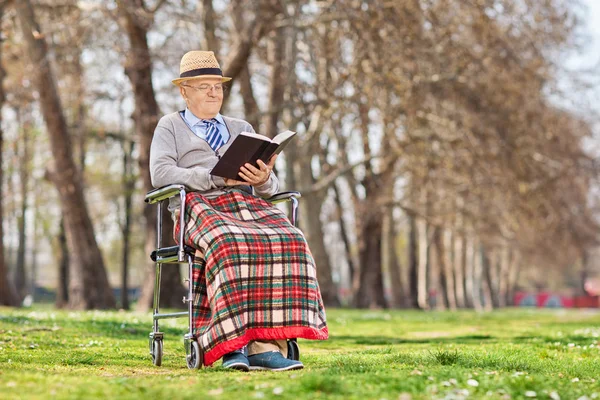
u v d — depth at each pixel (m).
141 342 7.51
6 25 20.94
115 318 12.09
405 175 30.20
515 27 20.72
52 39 21.83
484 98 21.95
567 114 27.47
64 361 5.20
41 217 39.97
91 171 36.56
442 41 19.56
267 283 4.77
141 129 19.34
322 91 19.67
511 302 63.84
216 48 18.64
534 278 82.38
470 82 21.25
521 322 16.86
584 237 33.69
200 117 5.48
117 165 37.84
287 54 20.81
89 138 29.36
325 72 21.25
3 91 23.47
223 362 4.82
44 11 21.53
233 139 5.51
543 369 5.20
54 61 22.08
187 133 5.40
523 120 22.70
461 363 5.21
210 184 5.13
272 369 4.75
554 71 24.17
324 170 29.98
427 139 22.86
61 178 22.11
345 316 17.67
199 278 4.97
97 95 24.06
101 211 39.16
